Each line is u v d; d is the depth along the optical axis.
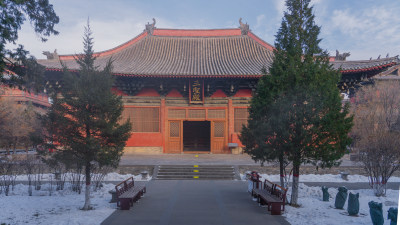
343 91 28.23
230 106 29.00
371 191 16.03
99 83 11.57
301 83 12.20
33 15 11.55
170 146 29.30
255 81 27.59
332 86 12.38
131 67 28.23
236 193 15.15
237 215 10.99
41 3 11.53
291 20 13.34
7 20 9.35
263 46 33.84
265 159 13.41
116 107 11.92
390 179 19.83
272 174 20.91
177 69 28.36
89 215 10.87
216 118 29.23
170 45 35.16
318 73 12.39
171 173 20.45
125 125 11.93
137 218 10.49
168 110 29.44
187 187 16.78
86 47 11.97
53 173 18.55
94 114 11.55
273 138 12.45
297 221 10.25
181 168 21.17
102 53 31.27
